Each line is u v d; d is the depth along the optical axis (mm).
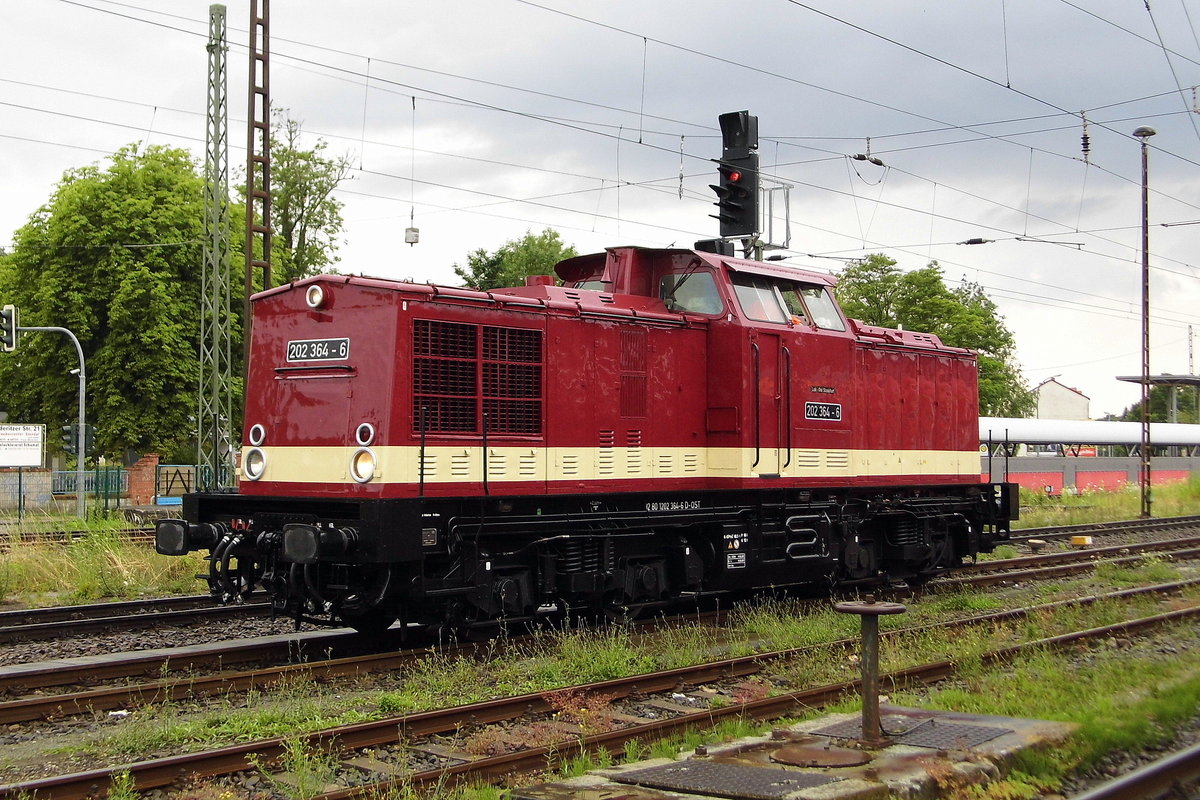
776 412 12977
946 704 8070
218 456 21219
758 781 5762
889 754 6309
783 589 14852
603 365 11695
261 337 10930
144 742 7145
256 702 8344
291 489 10391
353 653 10609
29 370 33812
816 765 6105
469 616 10695
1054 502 34969
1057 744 6707
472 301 10531
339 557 9547
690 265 13102
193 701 8383
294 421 10445
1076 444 43625
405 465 9867
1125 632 11266
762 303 13227
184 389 33344
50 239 32938
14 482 31172
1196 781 6266
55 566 15438
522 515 10930
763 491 13203
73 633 11547
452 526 10164
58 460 43312
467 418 10422
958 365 16828
